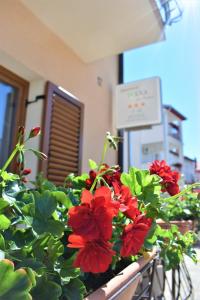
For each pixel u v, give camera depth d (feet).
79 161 9.16
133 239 2.22
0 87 7.49
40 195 2.15
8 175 2.23
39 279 1.71
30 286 1.39
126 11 7.68
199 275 7.25
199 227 7.05
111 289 2.13
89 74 10.59
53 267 1.92
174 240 3.89
